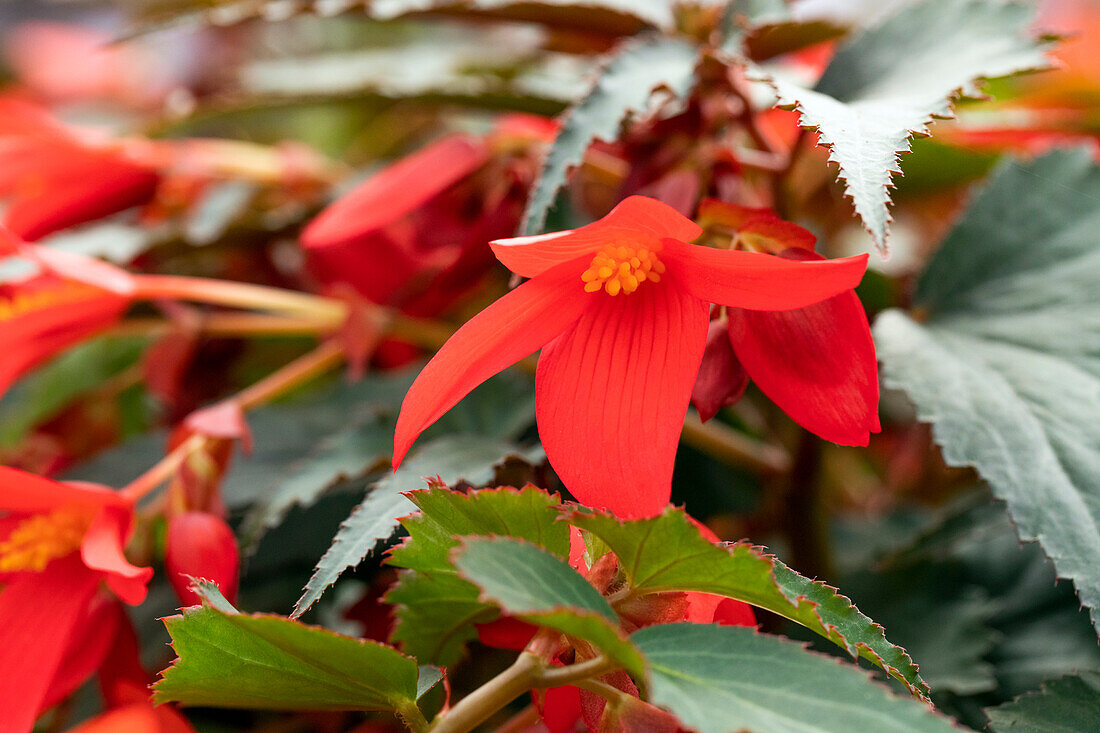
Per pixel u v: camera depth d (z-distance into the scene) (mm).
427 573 281
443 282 347
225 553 309
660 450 279
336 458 338
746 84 354
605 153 339
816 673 246
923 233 528
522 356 285
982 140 396
